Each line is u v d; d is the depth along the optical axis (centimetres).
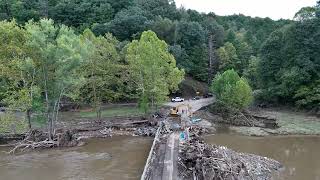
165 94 7738
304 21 9325
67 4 14975
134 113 8119
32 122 6800
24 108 5600
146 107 7531
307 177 4222
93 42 7425
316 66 8912
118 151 5388
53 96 5944
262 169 4384
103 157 5050
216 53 13912
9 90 5981
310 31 9244
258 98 9919
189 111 8331
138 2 16675
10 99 5647
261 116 8469
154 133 6475
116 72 7631
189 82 12850
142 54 7350
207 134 6712
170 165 4006
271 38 9956
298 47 9288
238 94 8169
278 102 9819
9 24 5694
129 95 7938
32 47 5559
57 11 14738
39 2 15075
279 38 9869
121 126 6950
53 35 5769
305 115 8512
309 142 6128
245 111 8656
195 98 11525
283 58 9694
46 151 5434
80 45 6100
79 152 5353
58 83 5831
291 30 9531
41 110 5972
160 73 7631
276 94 9444
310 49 9069
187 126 6569
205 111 8750
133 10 15000
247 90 8238
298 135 6688
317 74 8806
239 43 15450
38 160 4931
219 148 4844
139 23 13825
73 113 8438
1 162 4847
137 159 4931
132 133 6644
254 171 4219
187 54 13612
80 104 9094
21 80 5916
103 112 8381
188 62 13200
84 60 6275
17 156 5153
